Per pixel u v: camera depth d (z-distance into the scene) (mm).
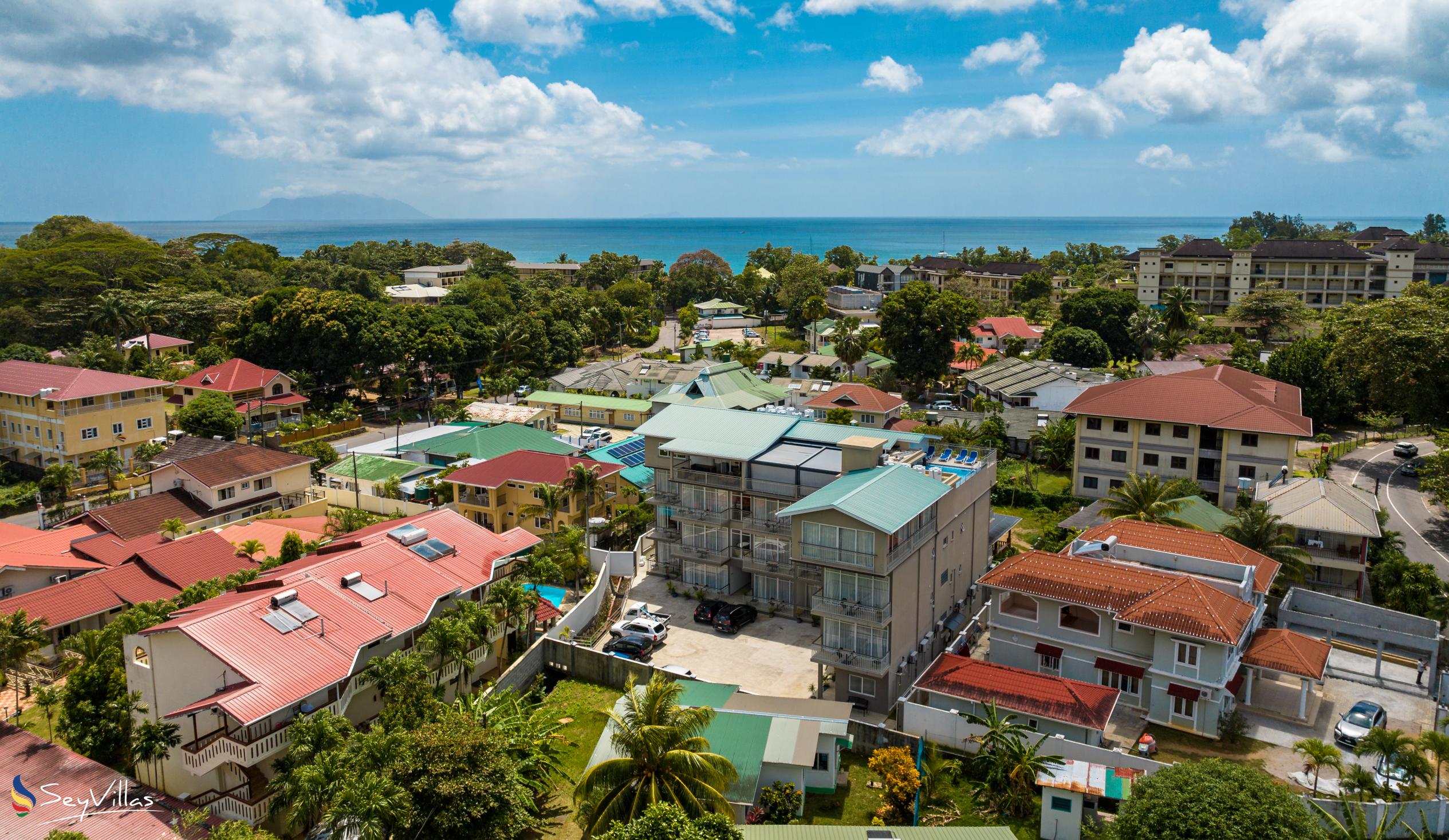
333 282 195500
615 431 113188
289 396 114750
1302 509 58531
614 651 51938
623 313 186125
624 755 36188
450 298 181375
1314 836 28234
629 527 71812
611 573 64188
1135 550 50062
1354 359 86875
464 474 72625
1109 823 32688
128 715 39844
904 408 109688
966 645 51125
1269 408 74000
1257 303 146750
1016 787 36719
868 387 105375
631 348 186250
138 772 38875
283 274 197375
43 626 48281
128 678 40094
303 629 38844
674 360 157875
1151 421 76688
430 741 32281
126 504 69250
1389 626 51281
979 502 60281
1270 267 174625
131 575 56531
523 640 50406
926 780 37906
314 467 89062
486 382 134750
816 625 56781
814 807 37250
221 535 63406
